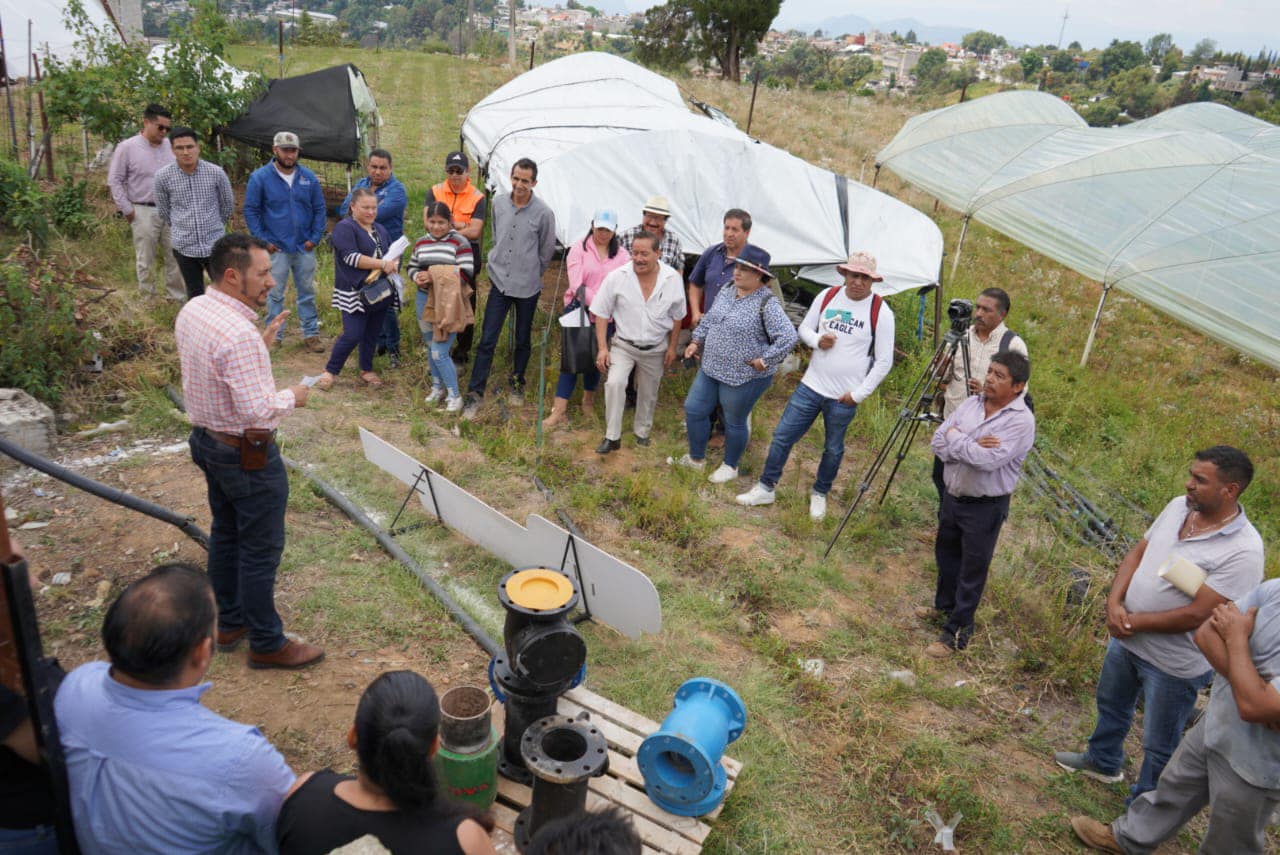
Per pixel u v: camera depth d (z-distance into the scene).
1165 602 3.71
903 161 17.67
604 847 1.68
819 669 4.79
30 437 5.43
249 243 3.31
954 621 5.11
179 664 2.01
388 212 7.97
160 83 10.45
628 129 10.03
